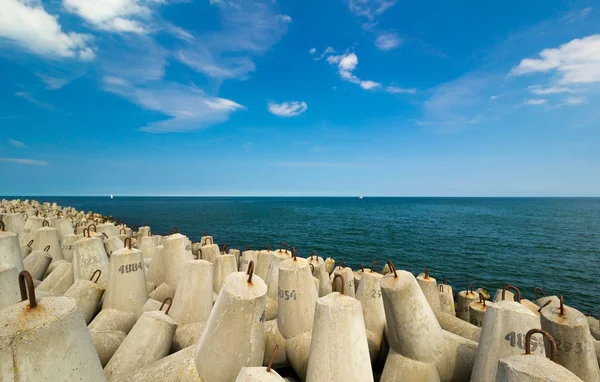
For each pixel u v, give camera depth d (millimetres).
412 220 52156
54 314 2652
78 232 11141
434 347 4316
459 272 18703
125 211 66500
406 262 20891
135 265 5977
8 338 2424
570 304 14117
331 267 11516
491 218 57281
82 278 6672
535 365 2746
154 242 10977
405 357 4348
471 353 4316
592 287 16297
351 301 3584
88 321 5684
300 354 4363
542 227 42281
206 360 3537
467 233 35438
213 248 8359
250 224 42344
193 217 52250
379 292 5539
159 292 7172
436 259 21906
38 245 8727
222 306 3598
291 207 98188
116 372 4004
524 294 15336
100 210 69688
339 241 28734
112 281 5770
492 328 3770
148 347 4184
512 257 22766
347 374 3340
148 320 4340
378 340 5168
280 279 4789
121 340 4730
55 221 11383
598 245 28000
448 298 7926
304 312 4590
